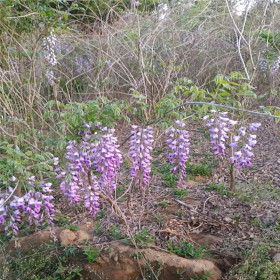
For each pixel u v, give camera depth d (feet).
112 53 6.09
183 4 6.64
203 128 6.46
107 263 3.26
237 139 2.97
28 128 4.74
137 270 3.23
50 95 6.51
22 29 4.79
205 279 3.05
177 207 4.05
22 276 3.14
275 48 5.88
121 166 5.18
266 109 2.99
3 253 3.31
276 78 7.18
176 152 3.30
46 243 3.43
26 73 5.44
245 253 3.19
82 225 3.74
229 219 3.76
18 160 2.75
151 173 4.93
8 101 4.71
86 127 3.08
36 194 2.87
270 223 3.60
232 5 6.72
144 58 5.91
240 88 3.64
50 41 4.81
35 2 4.43
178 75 6.90
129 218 3.82
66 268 3.21
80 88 7.28
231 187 4.26
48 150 4.78
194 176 4.90
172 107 3.14
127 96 6.94
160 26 6.28
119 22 7.11
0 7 4.07
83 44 7.12
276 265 2.92
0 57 4.78
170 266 3.16
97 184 3.50
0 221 2.86
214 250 3.34
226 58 6.90
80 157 3.10
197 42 6.77
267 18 6.72
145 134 3.16
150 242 3.41
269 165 5.09
